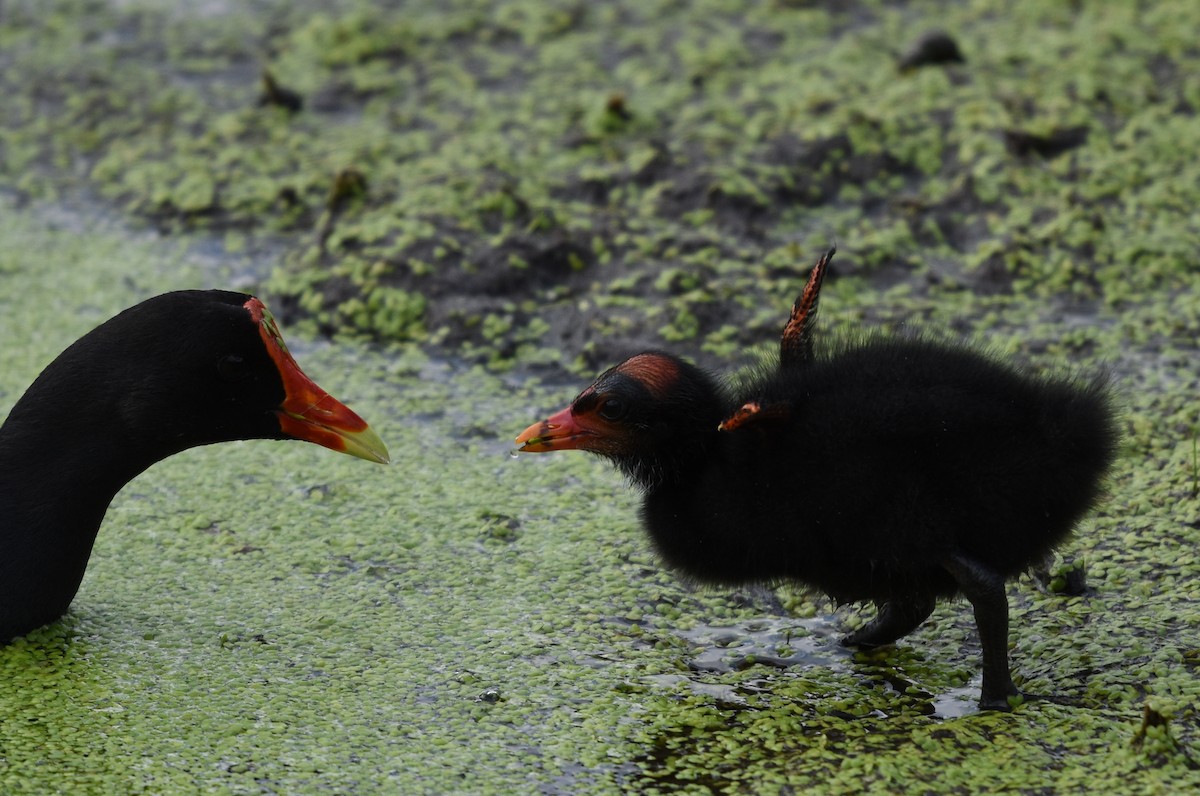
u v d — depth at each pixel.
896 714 8.43
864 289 13.70
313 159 16.53
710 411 8.76
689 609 9.70
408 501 11.02
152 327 9.15
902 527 8.06
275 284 14.07
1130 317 12.91
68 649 9.18
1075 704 8.28
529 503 10.97
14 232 15.71
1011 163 14.97
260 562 10.26
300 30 20.02
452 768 8.03
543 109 17.25
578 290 13.84
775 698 8.66
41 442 9.13
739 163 15.38
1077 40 17.67
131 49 19.83
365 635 9.38
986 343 11.20
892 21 19.12
